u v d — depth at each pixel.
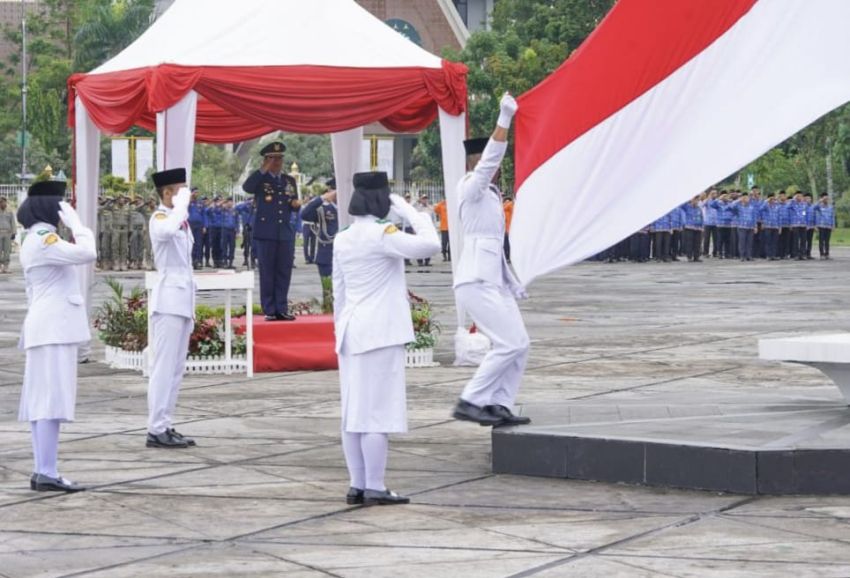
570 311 35.00
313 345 23.00
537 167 15.59
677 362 23.66
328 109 22.16
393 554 11.05
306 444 16.23
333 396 20.06
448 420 17.88
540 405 16.44
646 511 12.48
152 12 97.38
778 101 14.97
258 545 11.45
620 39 15.25
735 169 14.97
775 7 15.05
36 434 13.76
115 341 23.95
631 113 15.27
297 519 12.39
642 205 15.24
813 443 13.30
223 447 16.08
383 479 13.32
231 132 26.88
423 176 90.38
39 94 98.44
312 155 93.38
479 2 115.06
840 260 64.56
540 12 82.38
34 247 13.71
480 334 23.89
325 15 23.16
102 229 56.59
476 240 15.28
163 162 21.52
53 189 14.04
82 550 11.35
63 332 13.69
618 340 27.53
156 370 16.11
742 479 13.05
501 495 13.32
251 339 22.31
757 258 65.81
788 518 12.08
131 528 12.11
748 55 15.05
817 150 86.38
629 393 19.78
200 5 23.28
